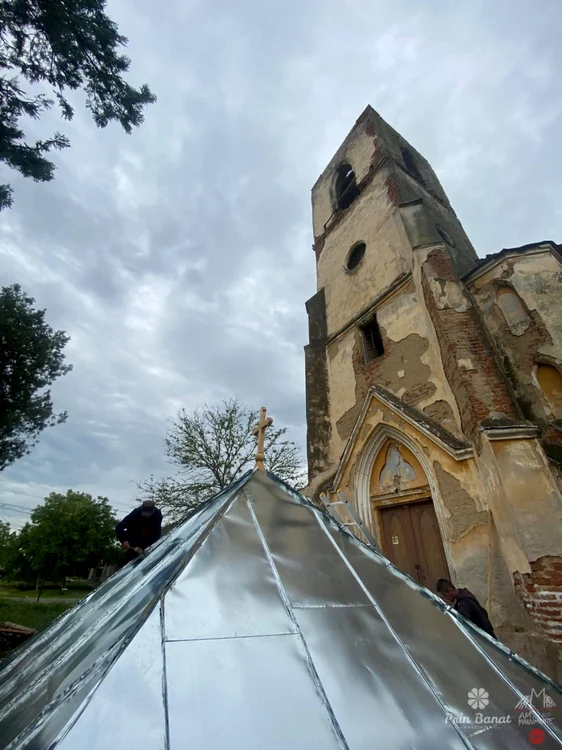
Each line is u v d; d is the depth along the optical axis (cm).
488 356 672
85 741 84
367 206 1250
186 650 115
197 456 1811
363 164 1395
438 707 117
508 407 610
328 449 1027
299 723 101
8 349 1360
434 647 145
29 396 1380
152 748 85
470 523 600
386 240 1089
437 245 860
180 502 1691
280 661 120
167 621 123
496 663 145
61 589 3203
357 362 1025
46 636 212
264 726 98
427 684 125
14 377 1351
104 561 3431
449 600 474
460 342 696
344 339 1109
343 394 1047
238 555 167
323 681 116
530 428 560
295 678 115
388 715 110
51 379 1455
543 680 145
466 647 150
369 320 1037
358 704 111
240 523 195
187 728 93
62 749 81
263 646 124
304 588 159
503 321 741
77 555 3083
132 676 103
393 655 134
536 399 650
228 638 123
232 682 109
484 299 783
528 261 758
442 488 661
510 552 521
